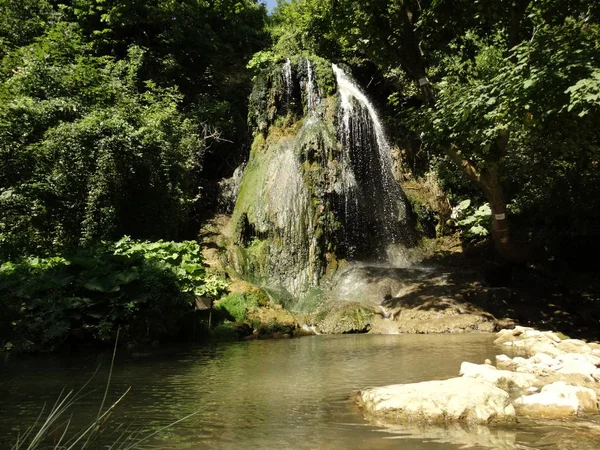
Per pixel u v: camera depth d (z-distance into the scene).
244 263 13.59
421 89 12.02
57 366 6.53
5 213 11.00
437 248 16.30
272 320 10.48
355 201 14.98
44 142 11.59
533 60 8.02
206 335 9.34
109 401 4.47
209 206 16.95
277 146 15.96
